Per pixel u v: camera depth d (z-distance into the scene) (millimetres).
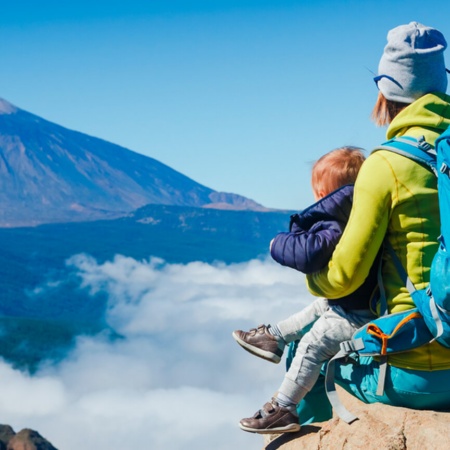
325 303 2689
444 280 2141
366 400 2551
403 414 2422
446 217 2174
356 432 2453
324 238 2430
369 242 2350
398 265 2365
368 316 2518
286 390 2631
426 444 2332
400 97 2432
